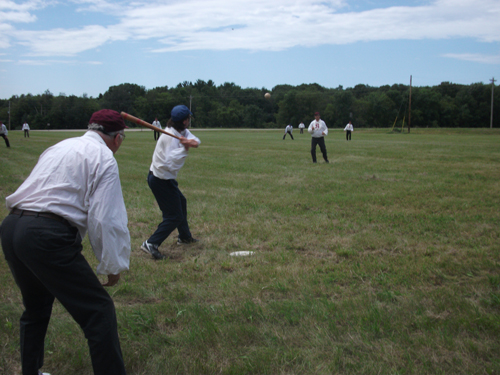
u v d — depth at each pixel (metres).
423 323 2.99
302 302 3.36
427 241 5.14
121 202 2.25
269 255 4.63
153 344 2.77
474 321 3.00
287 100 102.38
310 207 7.18
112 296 3.58
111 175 2.20
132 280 3.96
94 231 2.14
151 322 3.02
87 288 2.13
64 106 98.12
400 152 17.48
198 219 6.31
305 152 18.09
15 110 102.94
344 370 2.49
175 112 4.46
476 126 94.44
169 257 4.71
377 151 18.11
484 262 4.26
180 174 11.23
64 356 2.66
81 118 97.81
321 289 3.66
